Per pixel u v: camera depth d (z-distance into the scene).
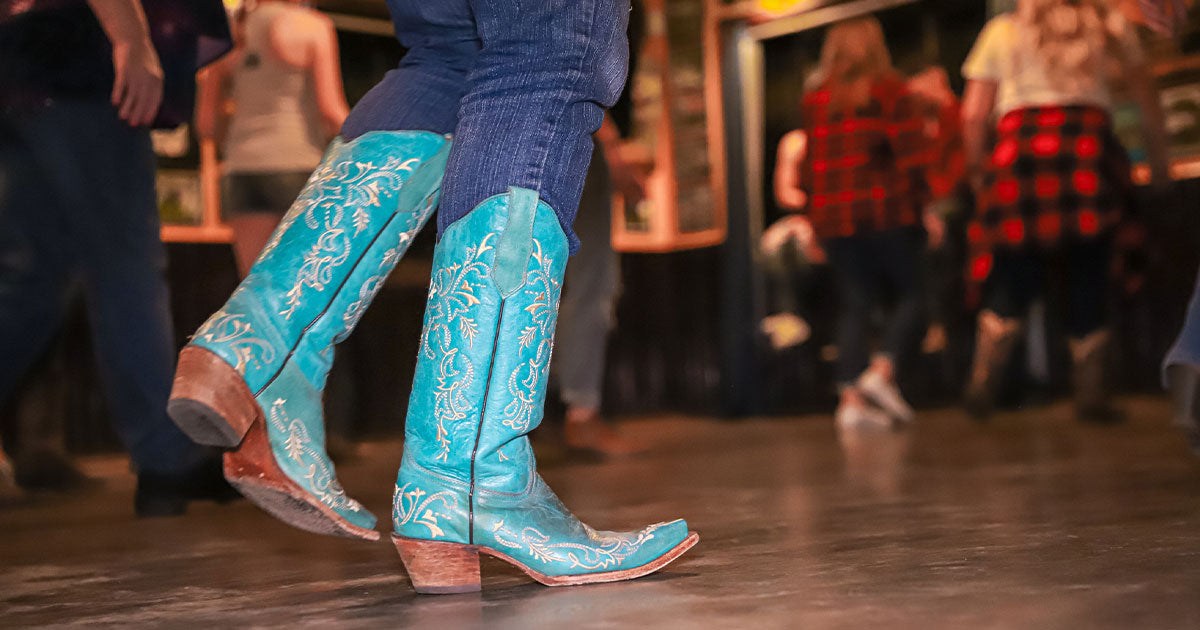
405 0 1.22
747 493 2.08
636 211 5.72
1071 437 3.20
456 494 1.14
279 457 1.10
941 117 5.10
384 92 1.21
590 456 3.12
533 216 1.13
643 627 0.92
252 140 3.12
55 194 2.03
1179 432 3.17
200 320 4.38
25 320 2.05
